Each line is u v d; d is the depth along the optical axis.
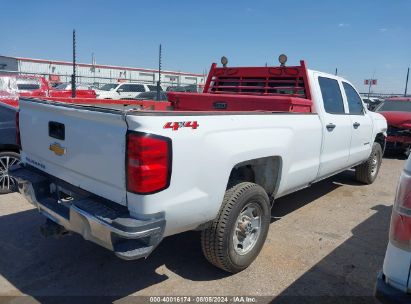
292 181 4.39
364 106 6.48
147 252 2.80
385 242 4.56
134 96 21.42
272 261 3.99
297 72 5.11
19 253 4.07
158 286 3.51
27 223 4.84
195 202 3.05
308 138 4.54
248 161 3.74
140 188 2.70
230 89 5.99
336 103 5.48
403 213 2.29
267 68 5.48
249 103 4.82
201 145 3.03
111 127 2.84
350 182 7.35
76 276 3.65
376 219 5.33
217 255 3.46
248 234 3.73
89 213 2.87
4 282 3.53
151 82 29.25
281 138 3.98
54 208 3.35
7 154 5.82
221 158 3.21
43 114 3.56
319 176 5.10
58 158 3.41
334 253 4.23
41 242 4.34
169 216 2.90
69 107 3.15
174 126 2.82
